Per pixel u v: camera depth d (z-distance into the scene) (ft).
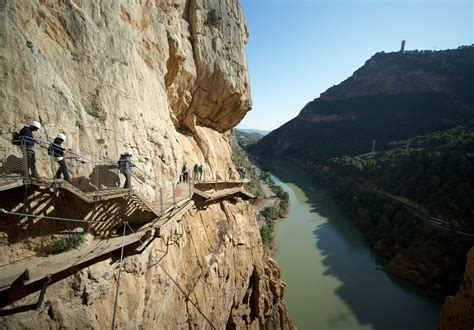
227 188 85.20
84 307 24.75
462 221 170.91
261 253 88.69
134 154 39.29
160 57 54.39
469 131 291.38
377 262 162.91
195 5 71.92
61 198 26.73
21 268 21.47
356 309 118.73
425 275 139.33
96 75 35.76
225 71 81.00
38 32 29.66
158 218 36.42
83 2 36.55
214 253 58.59
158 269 36.09
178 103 70.79
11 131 24.06
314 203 290.15
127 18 45.52
